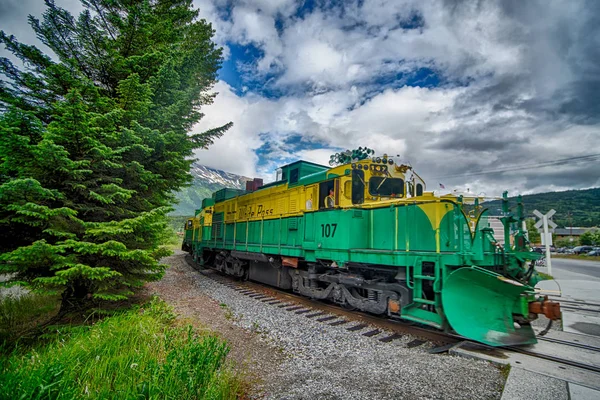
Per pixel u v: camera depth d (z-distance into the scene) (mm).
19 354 4684
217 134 9055
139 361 3961
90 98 6004
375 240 7070
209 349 4203
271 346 5484
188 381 3381
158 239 7188
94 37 6953
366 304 6984
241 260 12969
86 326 5496
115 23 7090
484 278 5289
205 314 7461
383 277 7016
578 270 24328
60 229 5336
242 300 8992
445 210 5969
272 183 11297
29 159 5008
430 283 5926
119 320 5730
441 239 5844
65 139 5203
